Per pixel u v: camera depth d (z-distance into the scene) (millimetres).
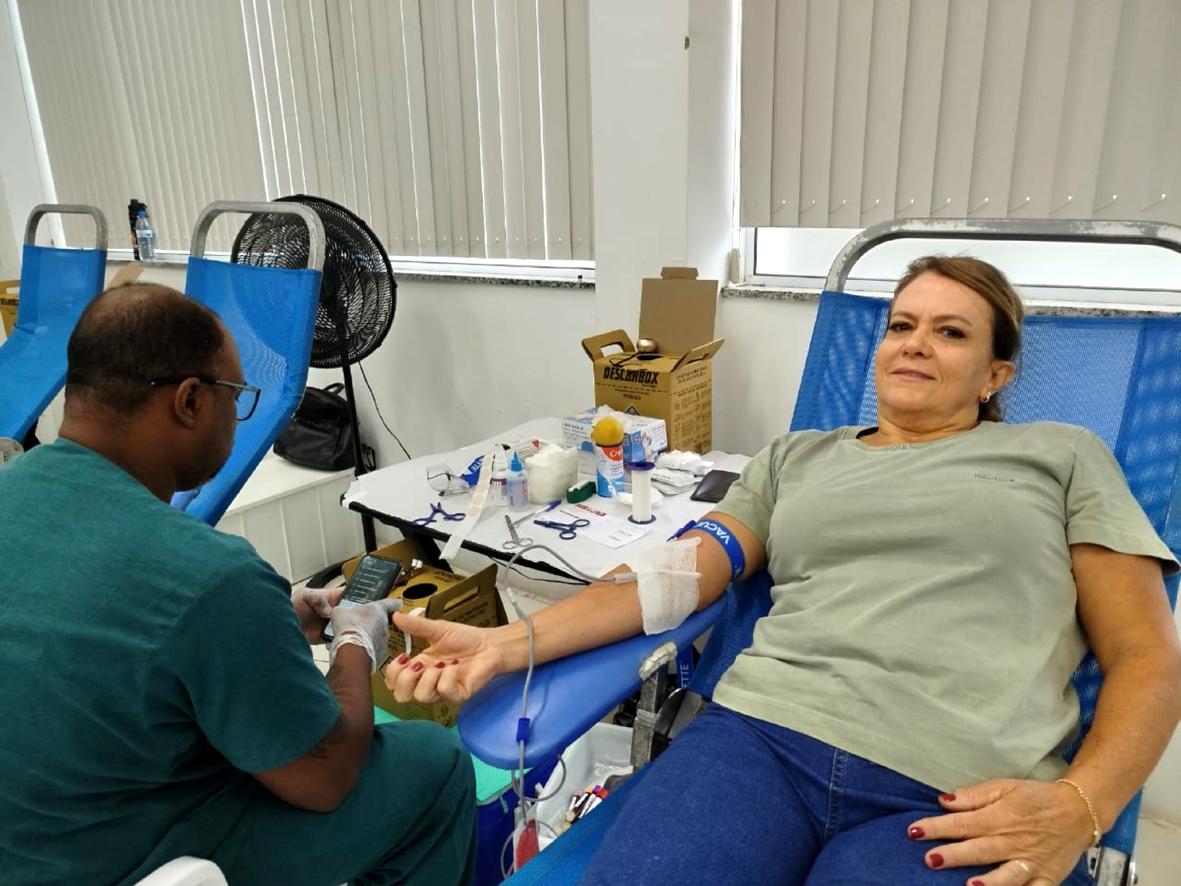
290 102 2873
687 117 1927
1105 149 1584
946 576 1025
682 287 1903
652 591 1100
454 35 2398
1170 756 1597
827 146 1886
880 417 1261
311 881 1007
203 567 796
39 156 3969
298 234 2207
